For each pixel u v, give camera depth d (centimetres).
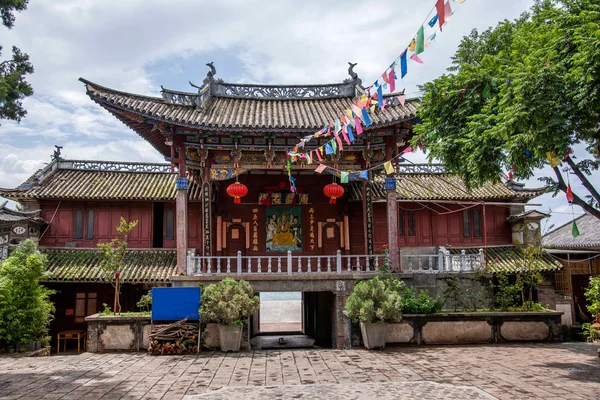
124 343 1823
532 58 1188
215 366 1534
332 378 1348
